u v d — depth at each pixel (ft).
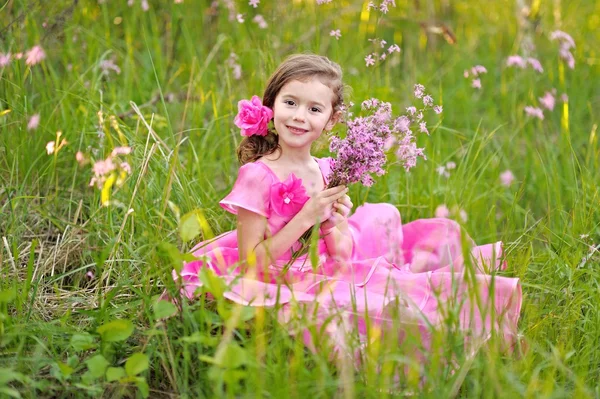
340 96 9.34
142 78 14.85
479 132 15.05
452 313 7.41
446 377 7.27
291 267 9.12
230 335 6.96
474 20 20.02
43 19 13.62
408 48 16.99
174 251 7.51
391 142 9.12
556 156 13.96
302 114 8.95
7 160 11.76
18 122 11.64
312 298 8.14
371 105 9.39
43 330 7.89
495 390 7.24
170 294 8.18
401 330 8.05
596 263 10.18
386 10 11.50
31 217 11.23
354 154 8.84
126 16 15.76
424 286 8.80
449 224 10.35
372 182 9.02
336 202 9.18
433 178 12.51
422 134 13.71
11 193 11.24
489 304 8.33
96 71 13.04
